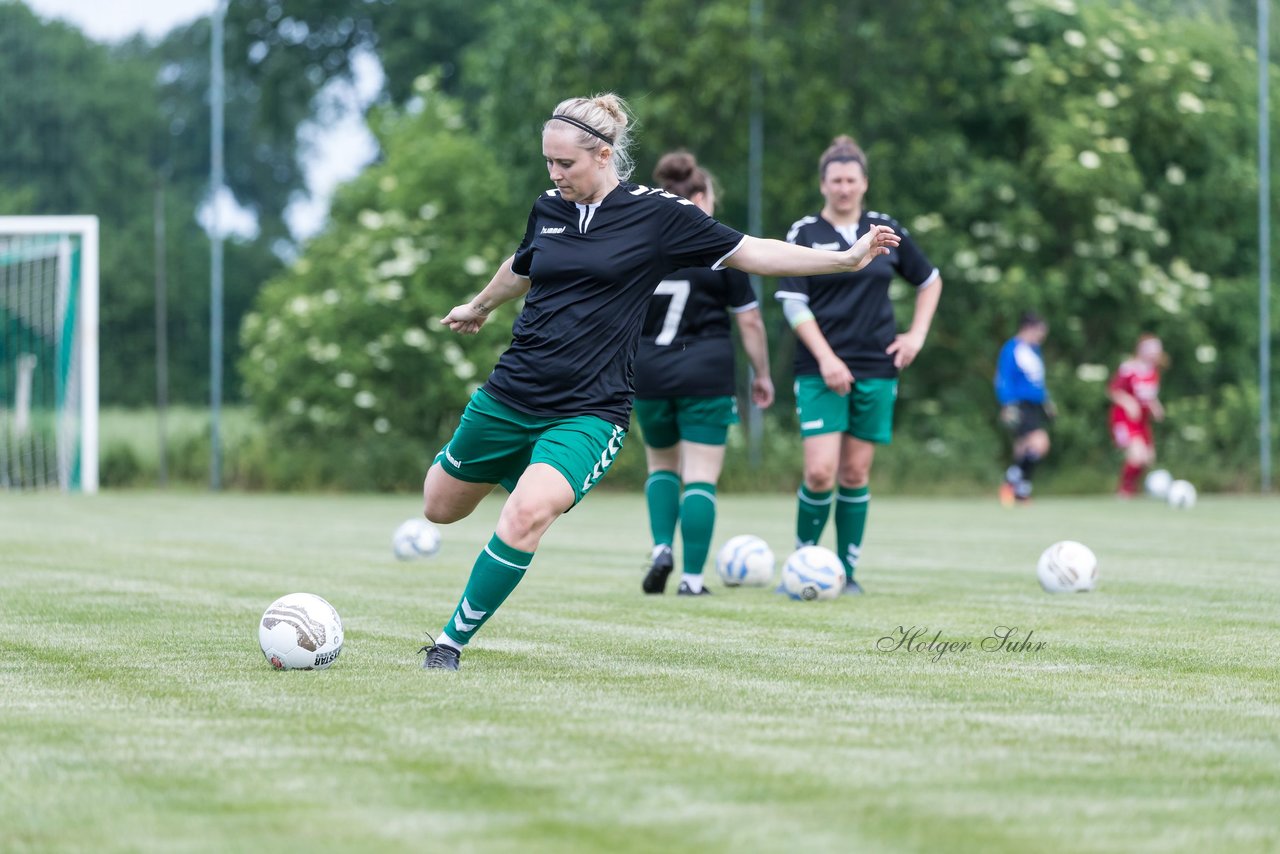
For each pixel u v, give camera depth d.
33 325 63.47
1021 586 23.67
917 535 36.47
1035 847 8.09
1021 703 12.55
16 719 11.65
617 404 14.63
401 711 12.02
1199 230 64.19
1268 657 15.58
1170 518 43.78
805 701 12.58
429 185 63.69
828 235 22.61
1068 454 61.69
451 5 96.62
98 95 103.12
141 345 65.44
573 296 14.51
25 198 95.19
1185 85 62.72
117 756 10.28
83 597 21.14
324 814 8.71
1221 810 8.92
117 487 61.41
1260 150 62.06
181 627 17.72
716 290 22.59
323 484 59.47
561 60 61.66
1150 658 15.44
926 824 8.52
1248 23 66.88
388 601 20.89
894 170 62.22
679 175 22.42
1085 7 65.12
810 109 60.06
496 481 15.30
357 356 59.41
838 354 22.72
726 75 59.31
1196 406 62.41
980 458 59.25
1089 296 62.25
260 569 25.98
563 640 16.78
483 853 7.91
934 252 60.72
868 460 23.11
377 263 61.59
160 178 63.94
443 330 60.28
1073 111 62.09
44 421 63.38
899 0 62.62
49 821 8.58
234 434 61.69
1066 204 62.22
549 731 11.16
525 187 62.56
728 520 41.69
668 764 10.02
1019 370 52.00
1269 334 63.34
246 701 12.48
